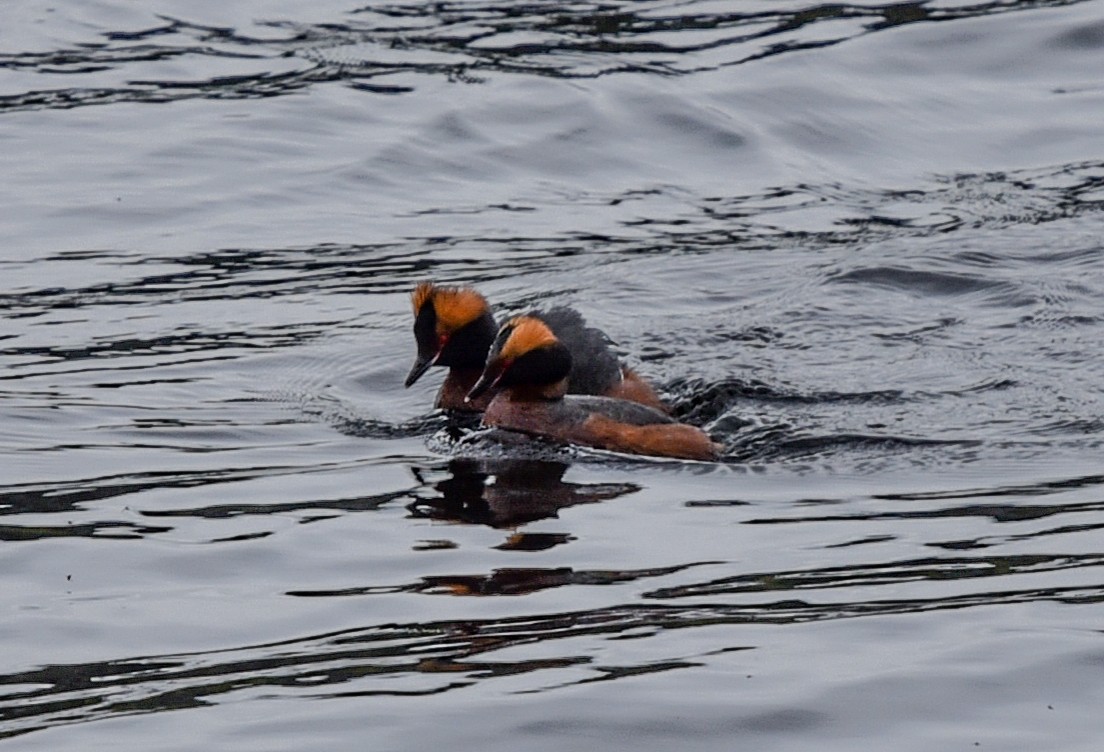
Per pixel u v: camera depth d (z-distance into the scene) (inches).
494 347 1807.3
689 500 1533.0
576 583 1311.5
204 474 1631.4
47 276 2359.7
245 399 1908.2
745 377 1955.0
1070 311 2165.4
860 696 1104.2
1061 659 1149.1
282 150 2859.3
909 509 1491.1
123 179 2736.2
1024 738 1050.7
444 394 1955.0
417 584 1318.9
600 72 3171.8
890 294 2266.2
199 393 1923.0
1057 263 2369.6
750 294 2283.5
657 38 3363.7
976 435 1736.0
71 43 3376.0
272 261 2437.3
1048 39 3284.9
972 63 3225.9
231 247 2493.8
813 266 2379.4
